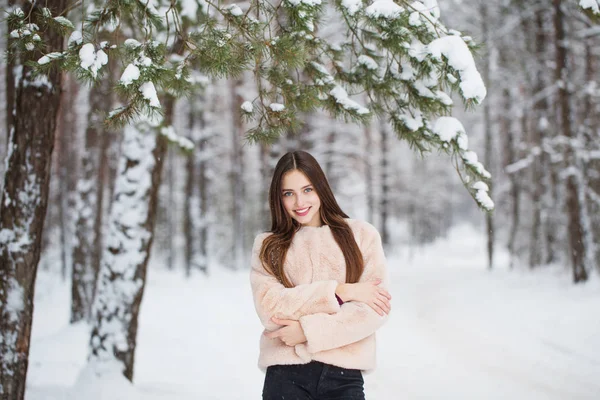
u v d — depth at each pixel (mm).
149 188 4957
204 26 2635
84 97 14055
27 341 3318
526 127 19062
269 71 3018
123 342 4695
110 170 17828
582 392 4977
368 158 23969
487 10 18641
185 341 7320
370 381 5469
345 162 22656
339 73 3314
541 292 11680
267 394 2066
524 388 5164
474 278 17594
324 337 1987
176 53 3756
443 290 14344
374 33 3029
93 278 9766
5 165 3385
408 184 35375
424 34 2738
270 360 2090
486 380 5477
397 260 29000
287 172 2229
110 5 2631
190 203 19656
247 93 18641
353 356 2064
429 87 2953
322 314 2021
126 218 4836
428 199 42750
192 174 19812
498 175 25484
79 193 10031
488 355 6613
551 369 5816
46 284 15820
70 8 2658
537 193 18891
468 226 72438
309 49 3080
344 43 3256
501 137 23000
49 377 5578
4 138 16047
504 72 18594
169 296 12430
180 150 5172
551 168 16078
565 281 12977
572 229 11938
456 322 9156
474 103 2428
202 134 19562
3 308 3234
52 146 3438
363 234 2268
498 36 17281
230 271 22109
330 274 2180
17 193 3297
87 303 9586
